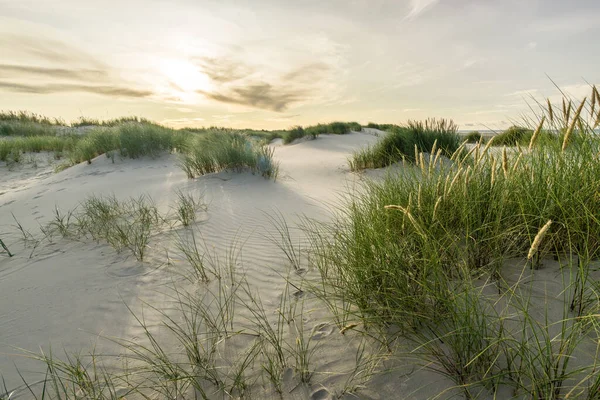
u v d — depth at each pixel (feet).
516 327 5.09
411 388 4.74
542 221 6.41
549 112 7.18
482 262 6.74
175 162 32.22
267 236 12.37
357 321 6.34
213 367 5.74
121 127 39.68
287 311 7.23
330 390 4.99
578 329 4.59
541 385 4.15
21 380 6.00
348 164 29.48
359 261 6.84
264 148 29.91
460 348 4.94
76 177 28.63
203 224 14.29
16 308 8.54
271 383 5.30
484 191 7.89
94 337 7.13
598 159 6.87
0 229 16.10
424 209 7.73
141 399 5.28
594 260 6.07
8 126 61.52
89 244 12.69
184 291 8.69
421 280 6.05
